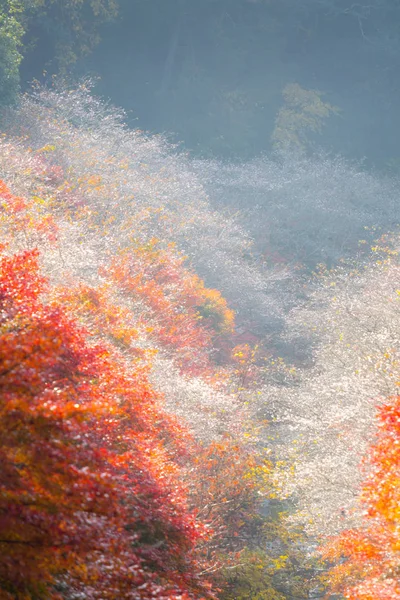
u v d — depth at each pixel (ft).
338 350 83.82
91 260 74.33
